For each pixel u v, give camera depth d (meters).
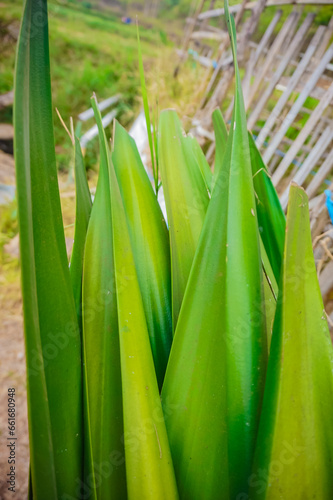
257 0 2.32
